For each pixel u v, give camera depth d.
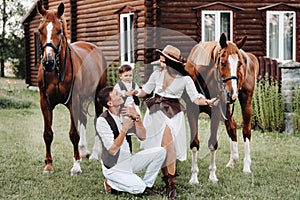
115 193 7.96
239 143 12.12
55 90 9.02
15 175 9.04
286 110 13.56
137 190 7.80
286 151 11.27
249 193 8.02
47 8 24.80
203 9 17.62
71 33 22.25
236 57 8.01
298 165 10.00
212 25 17.94
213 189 8.25
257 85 13.86
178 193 8.02
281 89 13.62
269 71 14.33
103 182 8.61
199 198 7.76
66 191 8.15
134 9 17.84
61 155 10.66
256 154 10.95
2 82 33.25
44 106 9.20
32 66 26.17
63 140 12.31
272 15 18.78
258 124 13.93
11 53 39.97
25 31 26.53
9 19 44.25
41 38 8.69
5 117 16.20
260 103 13.70
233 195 7.98
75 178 8.88
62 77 8.97
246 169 9.41
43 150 11.20
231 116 9.20
